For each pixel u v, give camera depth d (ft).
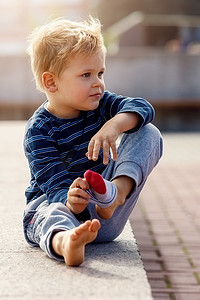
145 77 37.76
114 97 6.83
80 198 5.69
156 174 17.37
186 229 11.76
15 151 16.79
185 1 67.51
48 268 5.85
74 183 5.72
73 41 6.26
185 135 27.20
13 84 37.14
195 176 16.94
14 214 8.71
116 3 66.64
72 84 6.30
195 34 47.39
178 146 23.16
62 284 5.34
